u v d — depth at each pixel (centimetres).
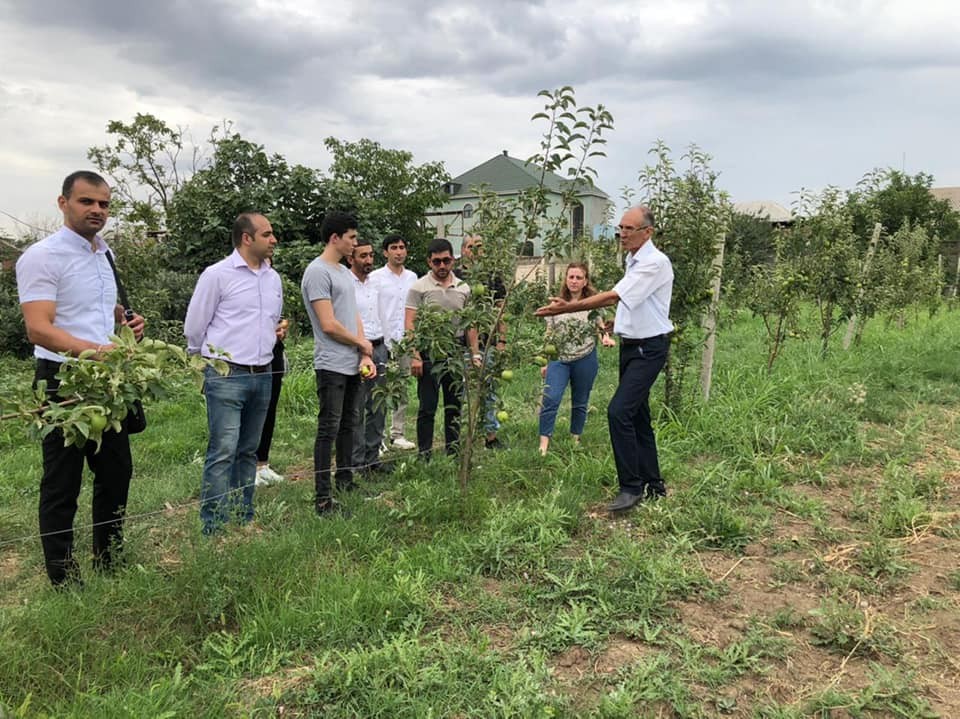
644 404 434
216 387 373
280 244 1380
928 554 352
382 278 567
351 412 447
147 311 988
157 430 634
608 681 251
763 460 487
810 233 866
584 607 291
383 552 349
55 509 311
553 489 441
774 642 274
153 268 1030
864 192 888
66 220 308
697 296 599
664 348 422
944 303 1602
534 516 381
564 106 368
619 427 415
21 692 235
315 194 1449
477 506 404
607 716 228
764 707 236
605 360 975
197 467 529
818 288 847
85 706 229
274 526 383
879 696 239
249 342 384
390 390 406
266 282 397
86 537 363
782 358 843
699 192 590
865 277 905
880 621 288
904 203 2875
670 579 316
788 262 851
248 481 413
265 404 404
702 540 368
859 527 390
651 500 424
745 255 856
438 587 321
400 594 300
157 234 1458
